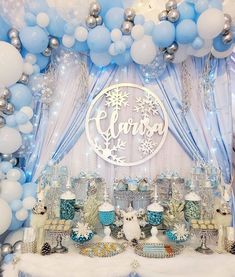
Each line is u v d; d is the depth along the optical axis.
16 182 2.28
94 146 2.49
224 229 2.21
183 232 2.20
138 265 1.99
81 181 2.39
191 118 2.51
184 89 2.51
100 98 2.53
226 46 2.31
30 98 2.31
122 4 2.29
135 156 2.53
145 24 2.22
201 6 2.15
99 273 1.93
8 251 2.21
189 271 2.03
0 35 2.21
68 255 2.10
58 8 2.16
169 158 2.55
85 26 2.25
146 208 2.43
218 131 2.50
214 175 2.42
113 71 2.54
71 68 2.50
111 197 2.49
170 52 2.28
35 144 2.48
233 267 2.02
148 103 2.53
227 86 2.50
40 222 2.13
